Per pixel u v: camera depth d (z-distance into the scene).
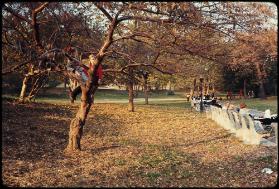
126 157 11.46
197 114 26.80
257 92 32.09
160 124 21.09
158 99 49.56
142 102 41.88
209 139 15.28
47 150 12.13
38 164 10.06
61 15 12.74
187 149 13.17
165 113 27.28
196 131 17.98
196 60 13.33
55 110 22.66
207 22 10.55
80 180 8.73
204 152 12.49
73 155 11.59
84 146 13.38
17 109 20.80
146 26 11.55
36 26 11.05
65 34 13.55
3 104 21.53
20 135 13.97
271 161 10.66
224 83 32.03
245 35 10.29
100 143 14.20
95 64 11.95
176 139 15.67
